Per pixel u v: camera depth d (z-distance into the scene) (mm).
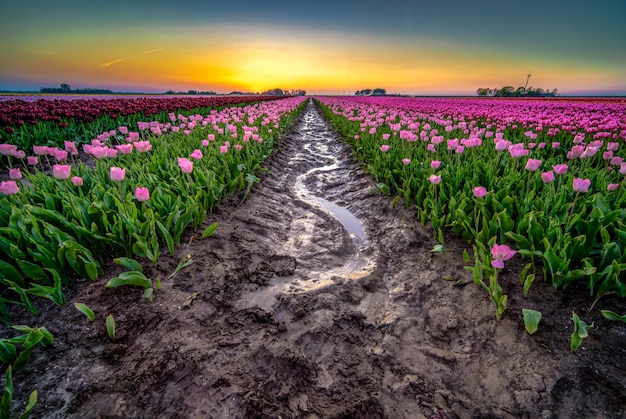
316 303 2691
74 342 2039
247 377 1941
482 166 4230
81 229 2486
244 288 2857
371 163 6508
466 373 1987
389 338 2326
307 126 17234
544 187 3436
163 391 1792
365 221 4633
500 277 2619
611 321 2047
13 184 2586
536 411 1677
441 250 3078
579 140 4652
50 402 1687
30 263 2199
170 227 3119
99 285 2494
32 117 7535
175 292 2580
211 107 17797
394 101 28766
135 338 2123
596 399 1675
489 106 17922
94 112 9508
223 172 4703
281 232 4227
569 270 2400
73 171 3879
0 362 1845
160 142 6418
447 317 2439
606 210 2684
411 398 1859
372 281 3090
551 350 1954
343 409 1796
